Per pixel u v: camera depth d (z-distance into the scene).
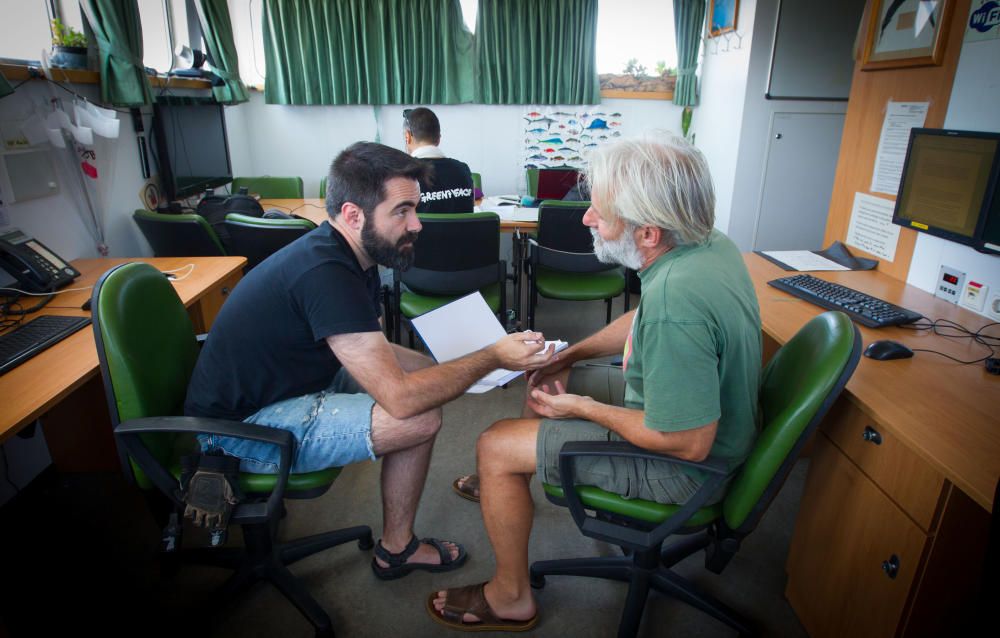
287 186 3.81
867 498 1.22
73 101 2.26
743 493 1.18
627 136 1.19
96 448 2.03
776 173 3.77
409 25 4.00
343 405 1.40
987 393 1.23
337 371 1.56
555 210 2.63
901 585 1.12
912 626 1.12
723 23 3.79
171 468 1.37
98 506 1.94
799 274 1.96
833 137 3.70
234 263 2.20
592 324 3.46
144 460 1.28
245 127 4.22
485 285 2.66
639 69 4.34
